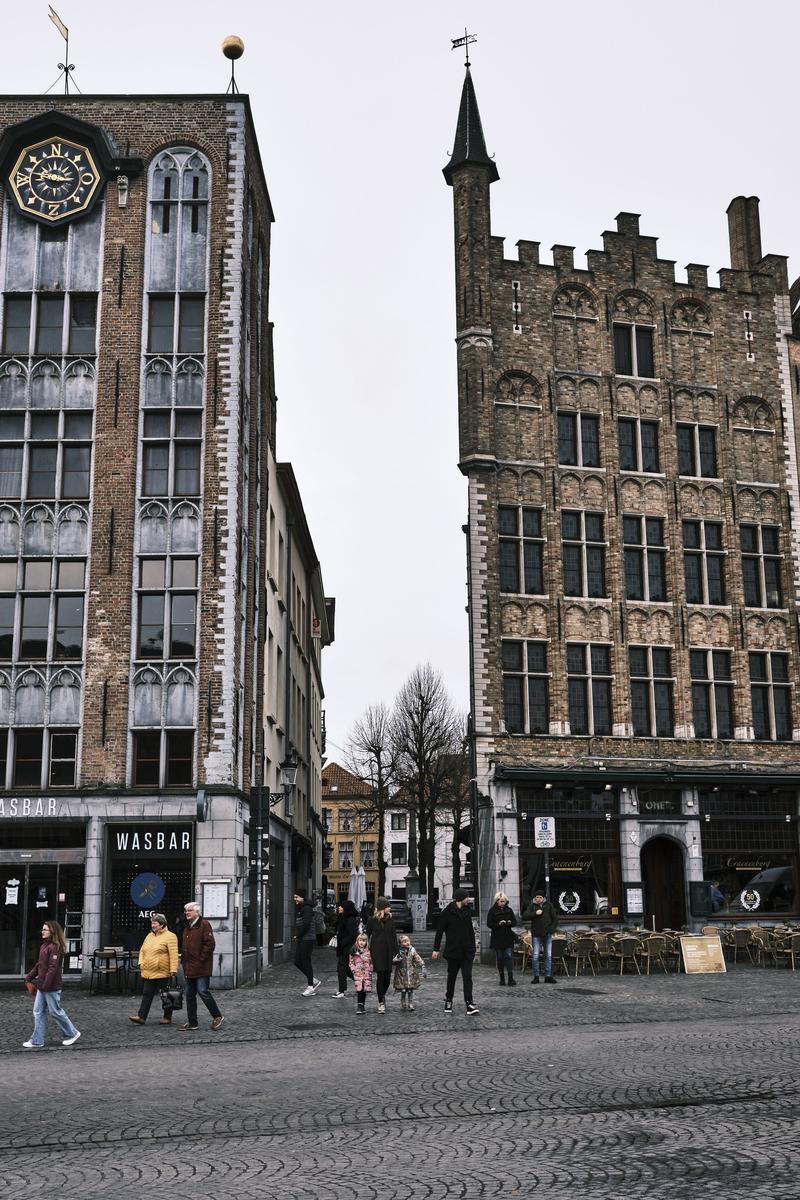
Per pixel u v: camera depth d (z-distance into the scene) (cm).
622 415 3872
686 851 3597
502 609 3631
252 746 3262
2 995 2556
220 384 2986
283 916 3891
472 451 3672
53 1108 1141
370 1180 841
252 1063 1445
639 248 3988
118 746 2809
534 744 3566
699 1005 2108
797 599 3928
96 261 3062
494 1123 1033
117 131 3117
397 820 11362
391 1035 1744
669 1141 941
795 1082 1208
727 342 4028
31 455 2978
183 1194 809
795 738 3834
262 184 3566
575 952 2848
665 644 3762
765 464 4000
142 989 2583
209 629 2862
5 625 2889
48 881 2734
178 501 2931
